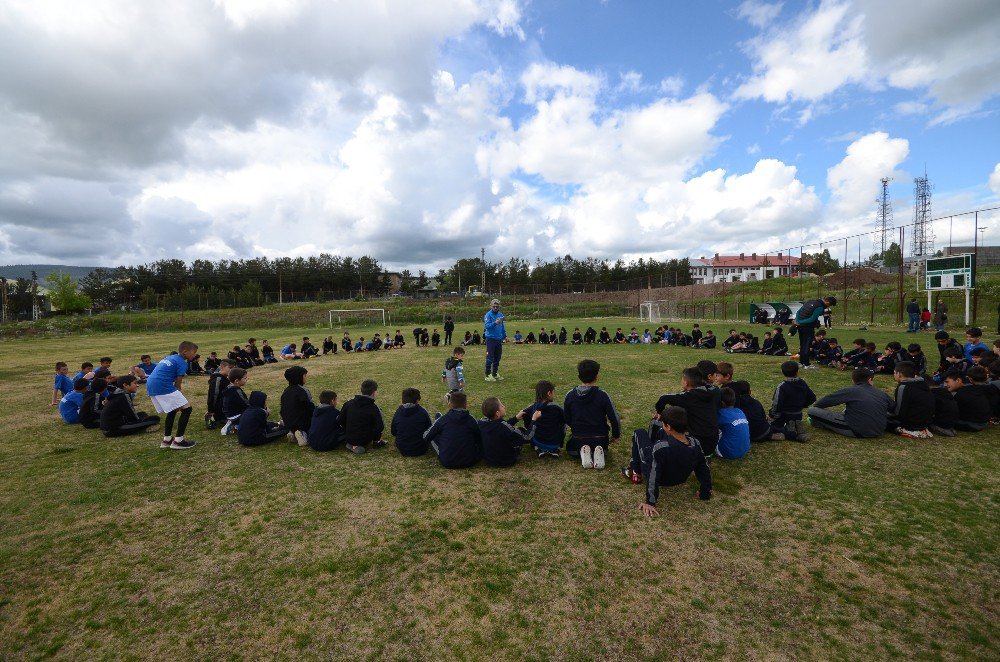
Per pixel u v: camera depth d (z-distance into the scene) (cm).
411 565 324
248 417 594
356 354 1800
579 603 280
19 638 262
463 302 6456
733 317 3462
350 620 271
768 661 233
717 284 4938
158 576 319
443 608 279
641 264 9162
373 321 4922
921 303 2594
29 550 354
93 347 2495
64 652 251
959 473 453
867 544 335
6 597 299
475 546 346
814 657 235
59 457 566
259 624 269
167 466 528
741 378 966
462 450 492
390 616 273
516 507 407
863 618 262
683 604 277
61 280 6297
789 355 1331
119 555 346
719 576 303
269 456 557
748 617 265
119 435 659
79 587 308
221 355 1872
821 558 320
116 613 282
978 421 567
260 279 8519
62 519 404
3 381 1252
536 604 280
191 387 1110
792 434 553
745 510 390
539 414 512
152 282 8200
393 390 973
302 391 611
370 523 385
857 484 434
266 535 370
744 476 459
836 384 888
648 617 266
